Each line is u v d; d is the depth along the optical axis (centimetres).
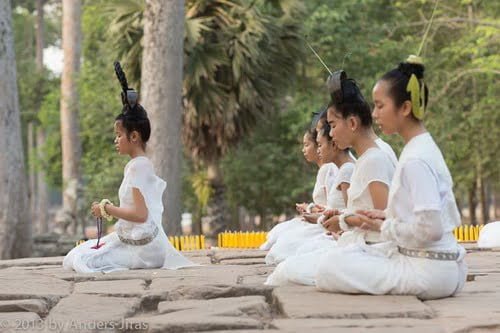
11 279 993
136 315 783
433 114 3256
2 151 2550
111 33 2814
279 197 3881
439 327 626
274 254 1143
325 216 836
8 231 2550
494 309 700
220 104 2830
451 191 737
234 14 2852
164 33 2241
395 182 730
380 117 749
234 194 3975
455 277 752
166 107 2244
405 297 737
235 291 830
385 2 3791
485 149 3497
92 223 6172
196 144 2959
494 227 1496
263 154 3762
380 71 3403
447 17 3381
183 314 709
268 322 668
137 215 1095
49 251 3553
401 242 738
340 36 3381
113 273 1055
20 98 5778
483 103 3284
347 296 750
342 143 825
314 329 624
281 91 3009
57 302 838
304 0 3212
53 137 5047
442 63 3419
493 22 3038
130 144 1110
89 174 3981
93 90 3934
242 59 2802
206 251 1510
